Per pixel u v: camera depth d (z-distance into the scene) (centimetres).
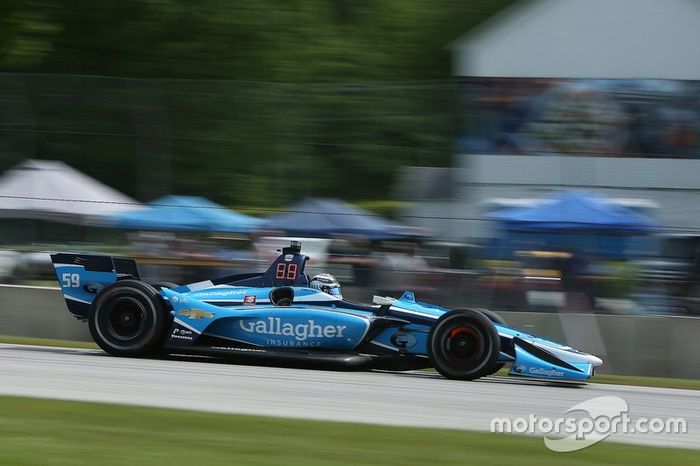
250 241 3891
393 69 6238
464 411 2164
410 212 3909
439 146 4066
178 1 6369
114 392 2197
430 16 6369
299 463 1526
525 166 4062
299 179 4028
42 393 2150
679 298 3441
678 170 4022
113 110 4088
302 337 2802
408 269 3741
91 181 4059
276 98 4078
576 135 4181
